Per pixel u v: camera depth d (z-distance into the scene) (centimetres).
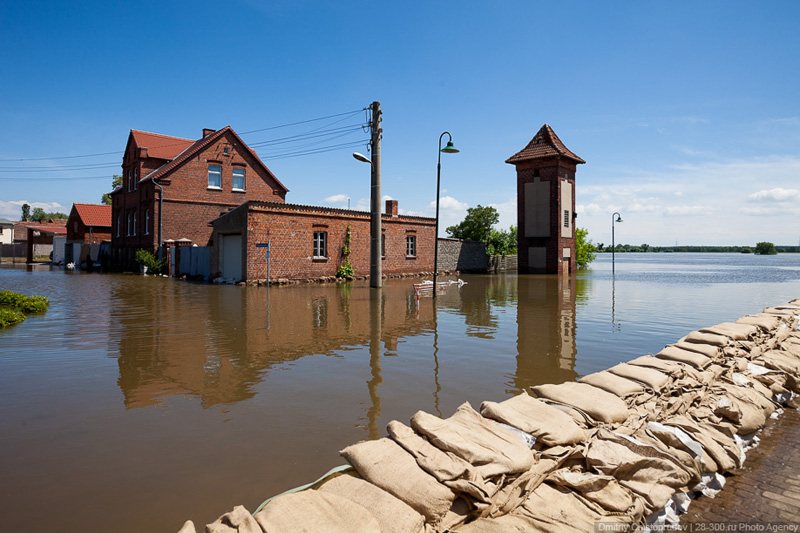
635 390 430
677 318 1216
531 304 1521
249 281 2175
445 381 620
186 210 2973
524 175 3438
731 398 485
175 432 448
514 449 299
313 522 224
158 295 1711
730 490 363
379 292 1894
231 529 219
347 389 583
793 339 779
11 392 570
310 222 2442
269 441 427
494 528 253
